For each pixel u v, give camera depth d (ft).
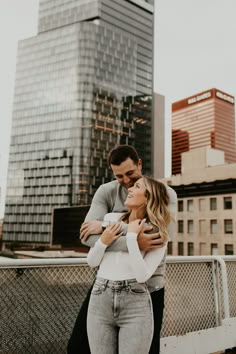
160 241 7.22
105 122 417.49
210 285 13.35
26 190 414.62
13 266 9.15
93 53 419.54
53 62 430.61
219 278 13.74
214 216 186.70
